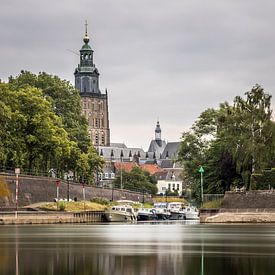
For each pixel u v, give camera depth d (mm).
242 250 66812
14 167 170750
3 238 87500
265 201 144625
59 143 176750
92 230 112125
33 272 49906
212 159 171875
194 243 76812
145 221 182750
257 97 154125
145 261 57031
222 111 185750
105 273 49375
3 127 160375
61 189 189000
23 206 160500
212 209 148500
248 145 150125
